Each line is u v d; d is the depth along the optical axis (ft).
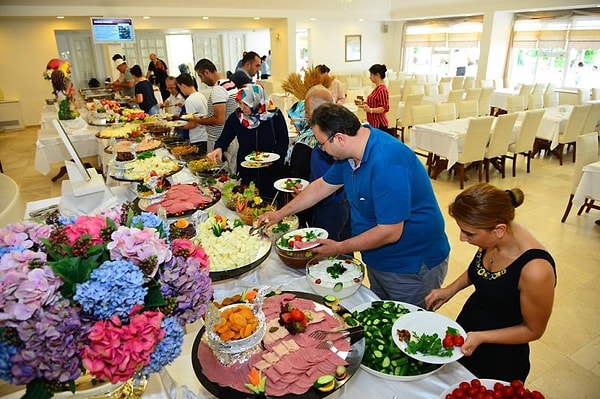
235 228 5.19
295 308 3.92
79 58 33.45
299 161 7.71
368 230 4.76
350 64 40.63
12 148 24.08
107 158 11.46
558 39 27.66
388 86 30.09
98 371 2.26
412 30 38.88
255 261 4.76
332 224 6.79
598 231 11.93
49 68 16.93
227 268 4.59
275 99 23.90
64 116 15.48
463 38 34.17
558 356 7.21
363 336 3.68
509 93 25.61
